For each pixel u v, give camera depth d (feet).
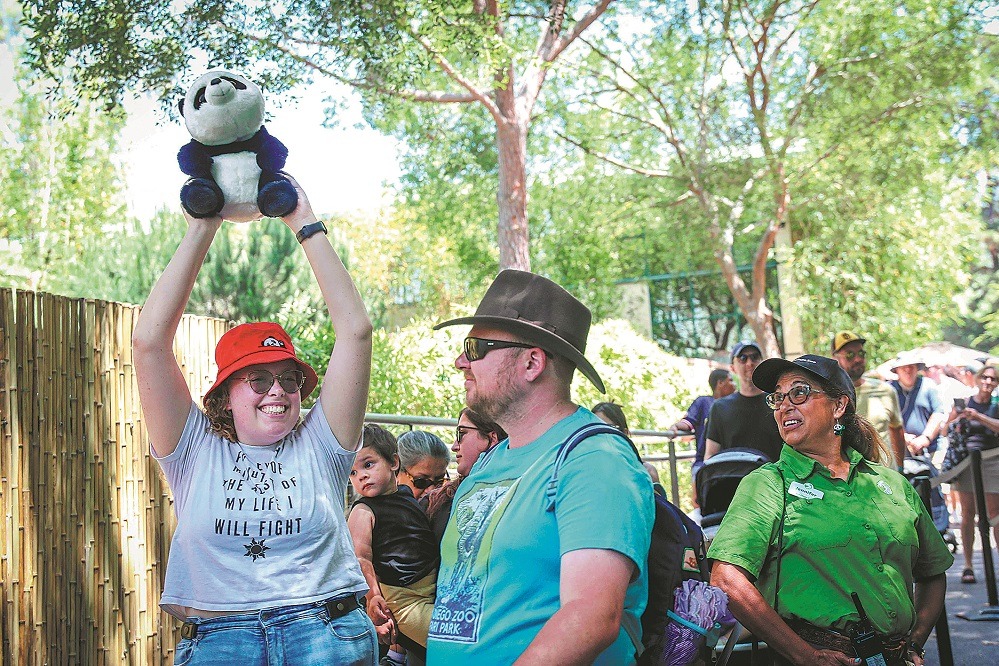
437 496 13.97
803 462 11.52
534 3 46.91
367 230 80.53
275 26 34.91
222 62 32.91
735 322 89.35
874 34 66.13
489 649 7.00
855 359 22.74
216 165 9.09
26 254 69.92
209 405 9.50
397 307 79.56
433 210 71.41
